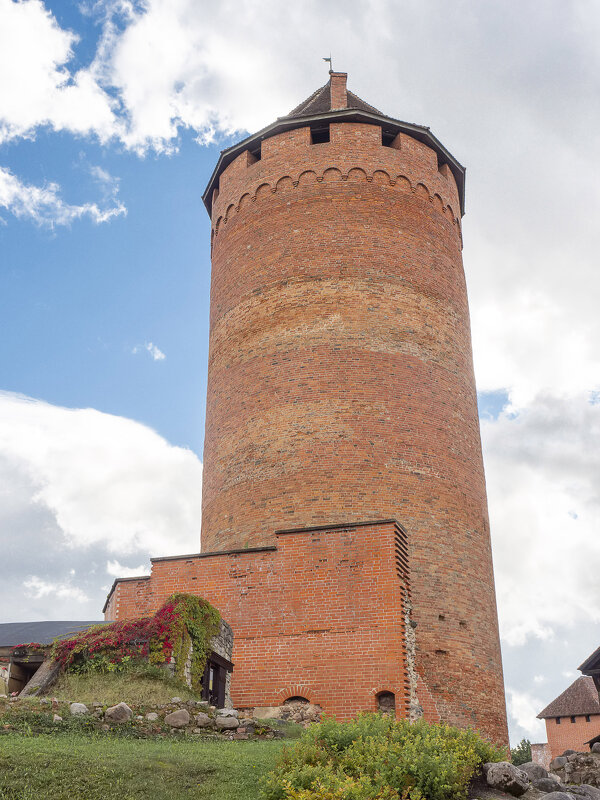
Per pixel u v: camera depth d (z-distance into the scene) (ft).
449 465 91.71
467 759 48.67
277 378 93.97
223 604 73.77
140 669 61.21
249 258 103.04
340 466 87.40
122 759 43.47
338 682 67.41
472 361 105.19
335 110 104.58
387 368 92.73
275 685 69.00
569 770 80.64
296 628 70.54
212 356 104.99
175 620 63.36
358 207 100.73
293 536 74.08
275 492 88.43
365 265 97.71
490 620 88.02
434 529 86.89
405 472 88.12
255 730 55.93
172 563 77.51
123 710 53.21
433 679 79.41
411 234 101.65
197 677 63.98
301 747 46.21
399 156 105.09
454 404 95.91
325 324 94.63
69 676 61.72
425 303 98.84
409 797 42.91
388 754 45.68
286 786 40.32
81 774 40.65
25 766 40.40
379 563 70.49
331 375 91.97
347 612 69.67
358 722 51.57
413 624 72.95
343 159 103.09
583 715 183.93
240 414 95.35
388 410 90.68
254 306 99.76
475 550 89.76
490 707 82.53
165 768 43.29
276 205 103.14
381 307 95.81
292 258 99.19
